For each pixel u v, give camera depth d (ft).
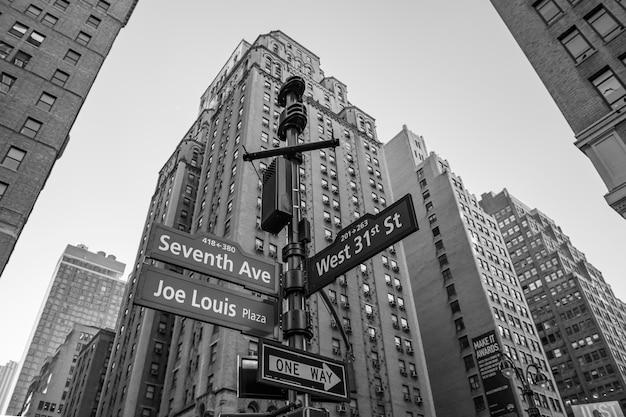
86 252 628.28
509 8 90.74
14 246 95.66
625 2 72.38
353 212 208.03
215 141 227.20
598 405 106.73
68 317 562.66
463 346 226.79
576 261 425.69
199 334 148.46
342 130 248.52
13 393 492.54
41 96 118.93
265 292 25.09
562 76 76.79
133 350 195.00
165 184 279.08
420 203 299.38
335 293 168.86
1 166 102.63
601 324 352.90
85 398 263.90
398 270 205.16
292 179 27.78
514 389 197.36
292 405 20.15
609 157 64.44
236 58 303.89
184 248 24.32
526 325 246.27
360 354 159.12
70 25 137.59
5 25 125.39
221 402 116.47
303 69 275.18
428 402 168.45
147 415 175.63
